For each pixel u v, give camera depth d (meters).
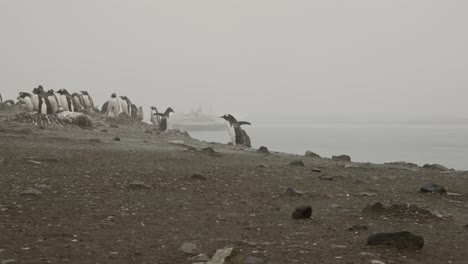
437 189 11.27
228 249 5.78
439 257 6.32
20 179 10.26
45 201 8.59
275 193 10.68
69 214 7.82
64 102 27.55
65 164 12.52
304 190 11.16
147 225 7.44
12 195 8.83
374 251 6.48
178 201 9.34
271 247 6.54
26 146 15.29
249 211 8.86
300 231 7.54
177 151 17.16
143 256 5.88
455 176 14.55
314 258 6.10
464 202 10.48
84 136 20.58
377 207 9.00
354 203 9.93
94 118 31.80
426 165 18.27
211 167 13.77
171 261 5.75
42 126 22.12
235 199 9.86
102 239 6.51
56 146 15.96
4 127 20.80
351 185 12.11
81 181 10.52
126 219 7.73
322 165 16.11
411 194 11.16
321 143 72.88
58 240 6.35
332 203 9.84
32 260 5.48
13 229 6.73
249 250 6.33
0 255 5.57
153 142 21.70
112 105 32.78
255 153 20.11
